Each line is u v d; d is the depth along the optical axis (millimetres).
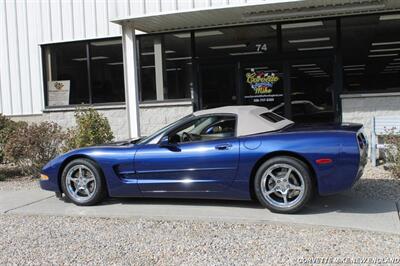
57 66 13500
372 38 10625
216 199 7016
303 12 9805
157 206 6969
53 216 6797
